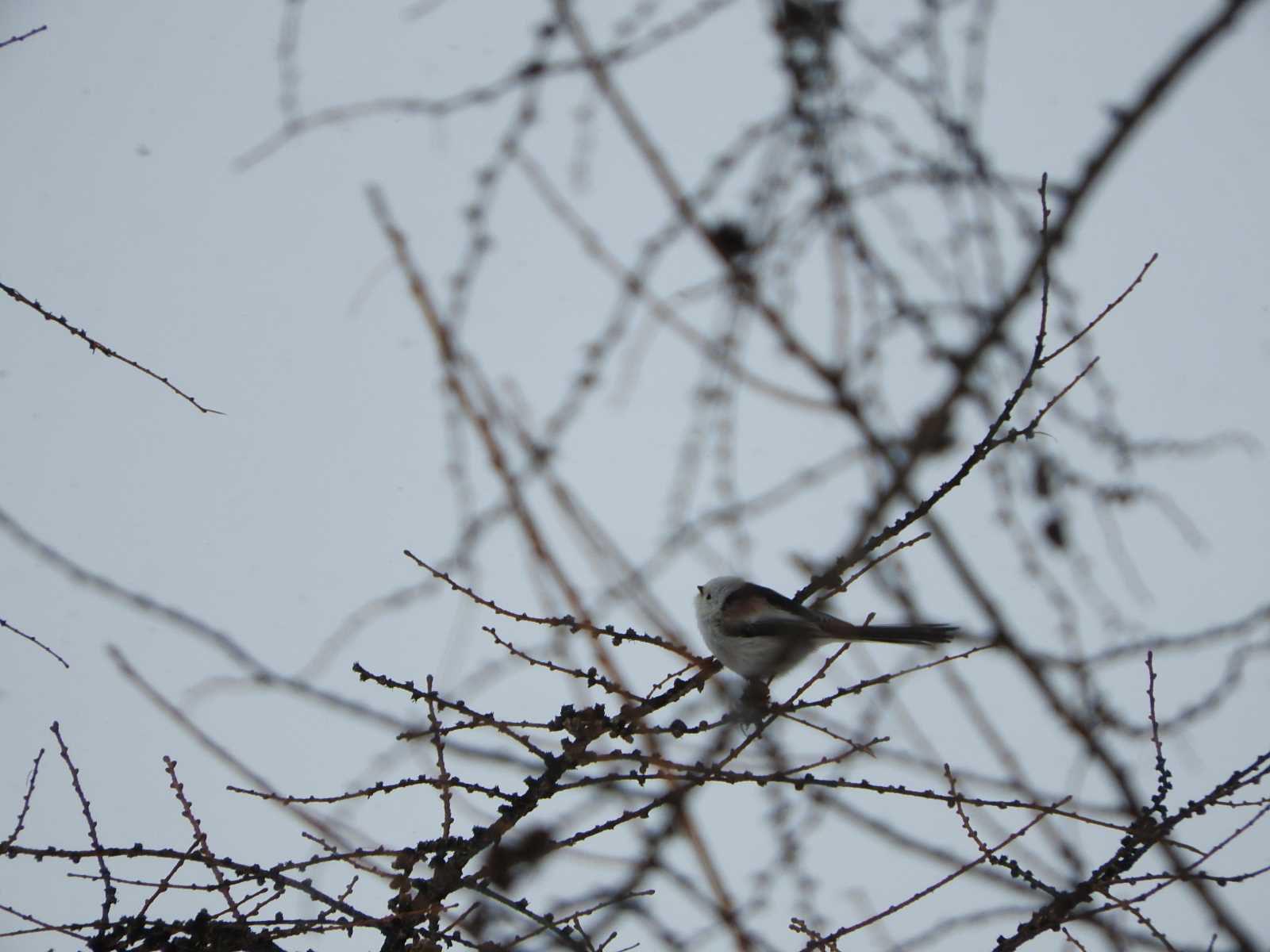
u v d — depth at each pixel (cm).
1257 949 588
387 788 583
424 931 580
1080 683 697
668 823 644
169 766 597
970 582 744
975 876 640
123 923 561
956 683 707
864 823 652
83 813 580
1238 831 562
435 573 620
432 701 583
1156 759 598
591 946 587
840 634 782
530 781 600
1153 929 566
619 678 704
